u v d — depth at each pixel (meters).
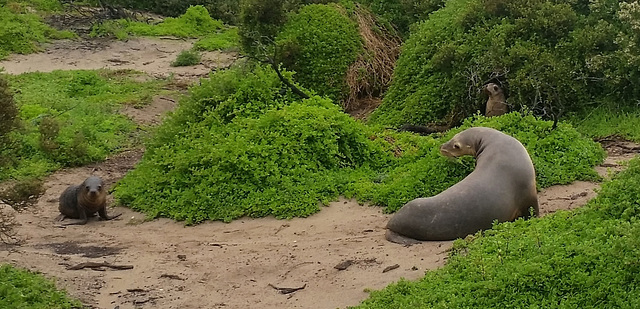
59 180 12.99
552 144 10.74
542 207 9.00
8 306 6.44
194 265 8.03
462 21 15.48
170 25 29.09
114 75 22.22
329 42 16.88
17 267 7.83
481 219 7.88
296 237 8.82
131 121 17.14
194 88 12.59
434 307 5.89
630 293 5.46
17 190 7.95
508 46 14.47
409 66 15.82
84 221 10.27
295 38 16.69
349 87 16.58
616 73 13.30
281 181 10.28
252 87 12.23
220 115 11.93
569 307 5.55
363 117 15.96
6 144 7.94
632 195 6.73
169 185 10.77
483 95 14.08
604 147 12.05
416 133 13.56
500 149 8.47
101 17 29.20
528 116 11.30
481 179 8.16
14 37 24.86
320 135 10.98
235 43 26.03
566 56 13.95
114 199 11.32
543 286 5.80
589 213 6.86
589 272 5.78
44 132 13.73
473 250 6.79
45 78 21.05
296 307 6.66
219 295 7.13
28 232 9.76
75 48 25.59
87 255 8.58
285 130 11.04
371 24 18.33
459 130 11.36
